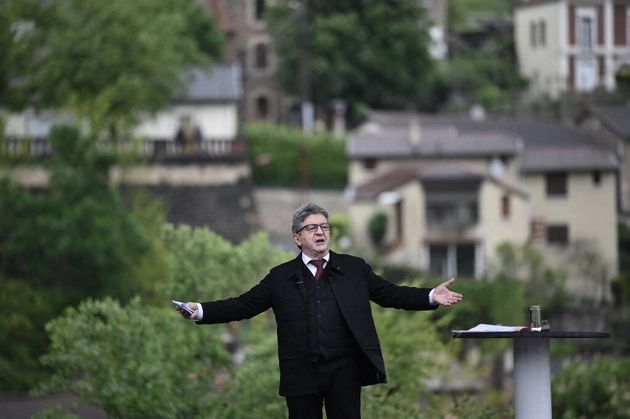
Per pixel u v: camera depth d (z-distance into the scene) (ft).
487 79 500.74
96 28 268.82
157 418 108.88
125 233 216.74
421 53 468.34
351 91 464.65
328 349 55.36
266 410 110.93
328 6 472.03
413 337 118.83
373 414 106.83
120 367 109.91
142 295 215.92
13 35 254.27
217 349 117.08
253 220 351.25
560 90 494.59
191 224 345.51
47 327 112.37
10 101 256.32
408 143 390.83
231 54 508.94
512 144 387.14
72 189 217.56
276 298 56.13
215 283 124.16
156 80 314.35
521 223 373.20
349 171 401.08
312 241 55.98
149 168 344.90
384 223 370.53
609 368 151.43
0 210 216.54
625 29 514.27
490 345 188.96
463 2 629.92
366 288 56.13
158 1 367.45
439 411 112.88
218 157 357.41
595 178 387.75
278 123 499.10
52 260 215.92
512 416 106.32
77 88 265.54
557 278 342.44
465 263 371.15
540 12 518.37
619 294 373.61
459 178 369.71
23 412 132.77
